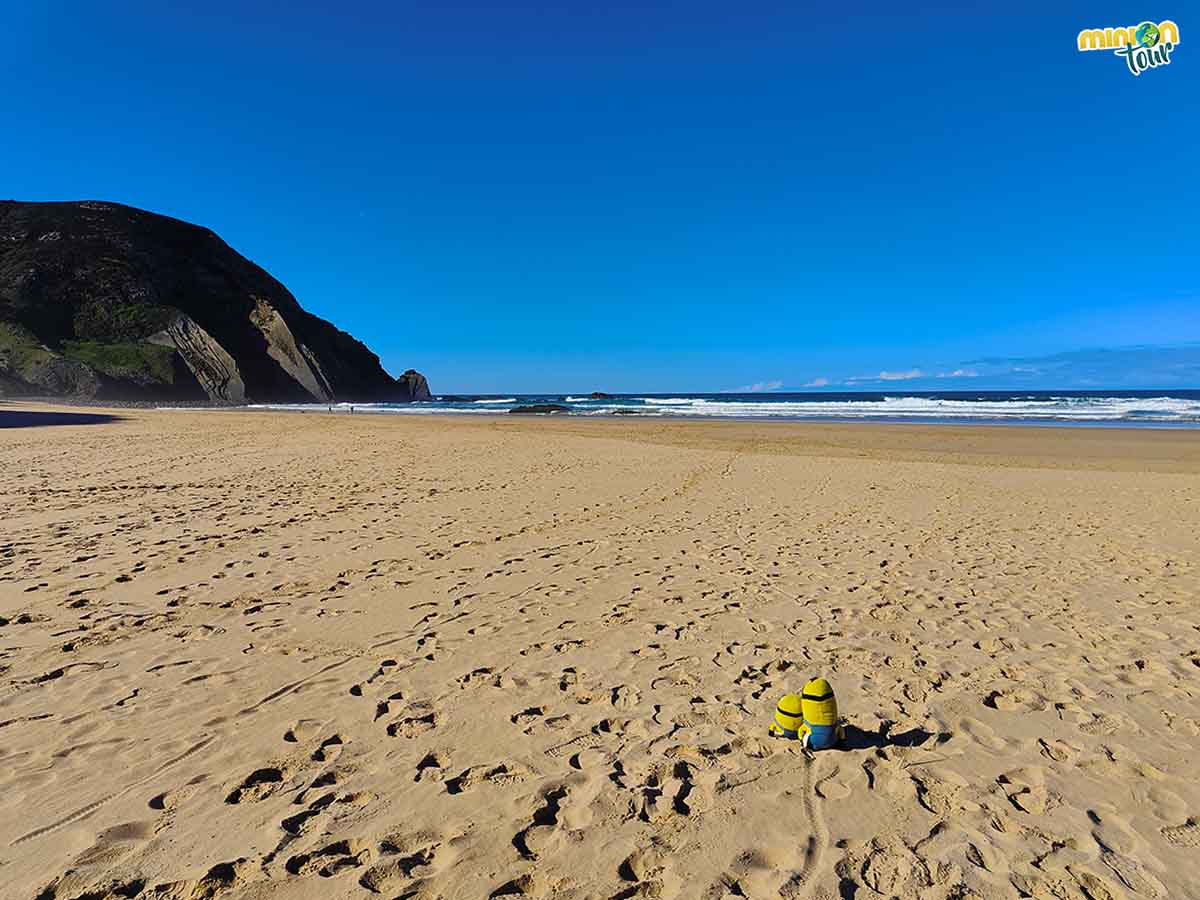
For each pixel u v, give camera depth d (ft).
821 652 15.87
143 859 8.13
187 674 13.82
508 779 10.12
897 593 20.92
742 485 45.50
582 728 11.84
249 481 42.19
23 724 11.53
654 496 39.96
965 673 14.74
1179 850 8.75
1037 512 36.24
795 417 146.82
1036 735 11.89
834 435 94.63
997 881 8.07
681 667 14.80
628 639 16.51
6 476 41.22
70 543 24.50
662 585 21.43
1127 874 8.26
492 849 8.45
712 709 12.71
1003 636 17.19
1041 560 25.55
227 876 7.84
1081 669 15.06
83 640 15.46
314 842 8.50
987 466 59.72
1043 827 9.19
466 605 18.94
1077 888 7.98
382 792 9.70
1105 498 41.34
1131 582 22.56
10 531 26.20
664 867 8.21
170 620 16.98
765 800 9.70
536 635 16.65
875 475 51.78
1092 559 25.79
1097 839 8.95
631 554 25.53
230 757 10.59
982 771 10.63
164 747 10.86
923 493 42.68
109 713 12.01
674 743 11.35
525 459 59.52
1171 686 14.15
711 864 8.27
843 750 11.23
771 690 13.66
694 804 9.56
